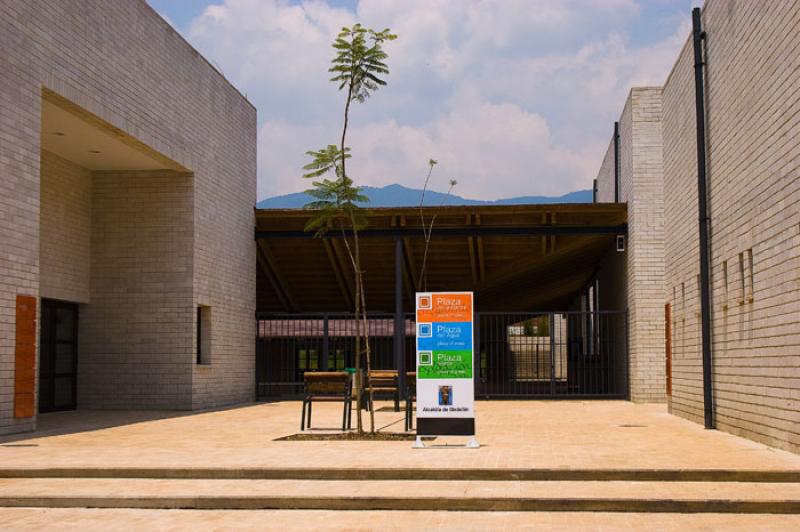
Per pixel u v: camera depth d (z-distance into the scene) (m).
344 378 13.79
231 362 21.92
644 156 21.95
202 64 20.25
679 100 16.83
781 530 7.04
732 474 8.85
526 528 7.22
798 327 10.17
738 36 12.58
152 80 17.42
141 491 8.54
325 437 12.73
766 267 11.37
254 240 24.05
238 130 22.80
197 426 14.88
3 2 12.59
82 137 16.53
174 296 19.23
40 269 17.42
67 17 14.26
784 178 10.62
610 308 26.97
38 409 17.73
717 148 13.86
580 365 32.06
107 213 19.50
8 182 12.74
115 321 19.28
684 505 7.82
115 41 15.89
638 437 12.68
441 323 11.66
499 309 37.12
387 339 28.31
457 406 11.51
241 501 8.23
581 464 9.37
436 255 24.83
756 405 11.86
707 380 14.30
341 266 25.62
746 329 12.34
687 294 16.23
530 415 17.75
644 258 21.81
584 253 27.22
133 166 19.05
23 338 13.18
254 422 15.80
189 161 19.23
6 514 8.02
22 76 13.04
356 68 12.66
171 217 19.39
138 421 16.05
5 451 10.93
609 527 7.22
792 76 10.27
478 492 8.30
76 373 19.20
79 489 8.66
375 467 9.23
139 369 19.14
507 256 24.91
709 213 14.44
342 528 7.32
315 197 13.07
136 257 19.38
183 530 7.31
